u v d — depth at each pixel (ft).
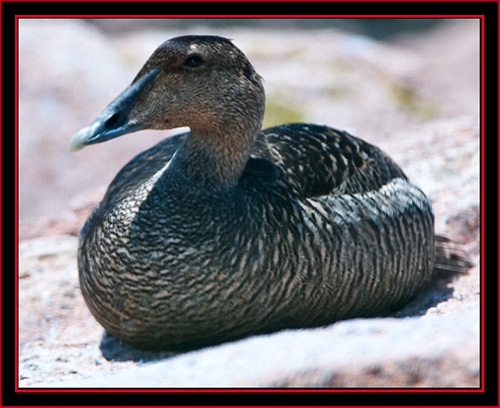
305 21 121.29
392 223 38.27
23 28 88.33
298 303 35.58
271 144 38.42
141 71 35.86
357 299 37.27
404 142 58.70
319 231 35.83
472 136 58.08
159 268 34.27
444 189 51.34
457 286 42.63
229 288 34.35
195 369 26.50
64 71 83.25
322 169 37.60
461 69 101.76
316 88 90.22
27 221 58.70
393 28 129.90
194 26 112.68
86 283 36.50
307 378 24.48
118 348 38.17
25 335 41.52
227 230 34.42
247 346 27.71
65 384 29.91
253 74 36.37
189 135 36.14
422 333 25.81
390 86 94.32
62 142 78.07
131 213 34.96
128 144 79.00
